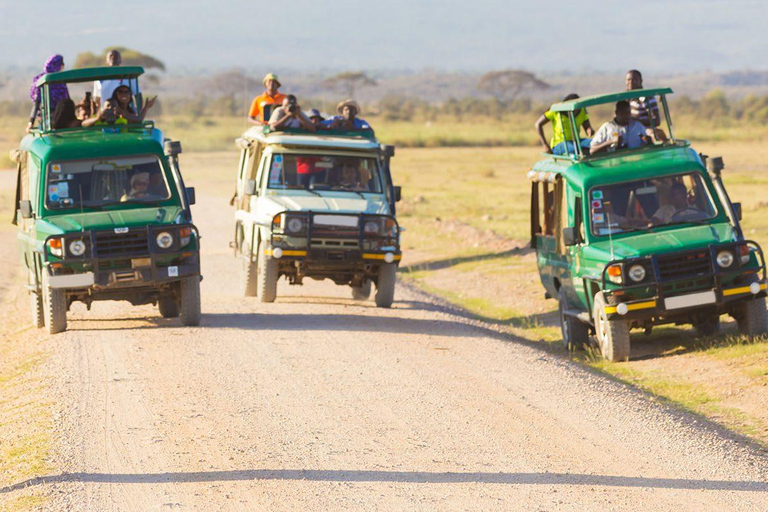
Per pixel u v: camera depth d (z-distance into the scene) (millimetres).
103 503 24203
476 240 92688
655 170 44188
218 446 28734
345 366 39562
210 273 72438
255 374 37938
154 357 40969
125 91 50625
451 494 24484
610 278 41312
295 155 56031
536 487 24891
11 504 24625
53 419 32031
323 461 27281
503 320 57250
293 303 58062
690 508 23219
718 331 46250
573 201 44625
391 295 56156
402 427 30688
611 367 41375
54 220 45875
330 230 53062
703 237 41938
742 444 28922
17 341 47469
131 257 44969
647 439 29109
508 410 32750
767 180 152250
